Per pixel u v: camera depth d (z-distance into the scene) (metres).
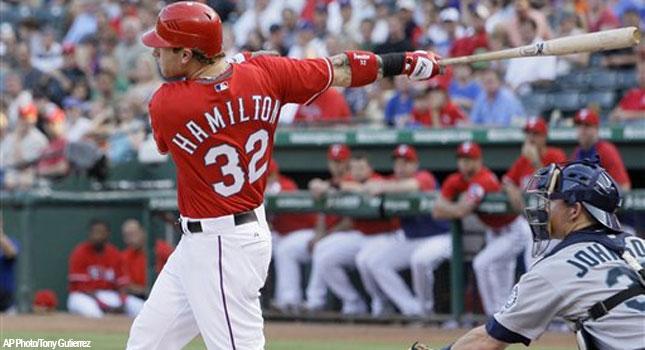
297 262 47.31
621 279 18.94
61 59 71.75
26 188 53.88
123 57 65.56
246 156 21.62
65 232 52.31
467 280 44.12
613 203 19.70
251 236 21.80
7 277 51.56
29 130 57.81
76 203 52.38
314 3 64.62
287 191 47.19
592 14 56.47
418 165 49.31
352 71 22.48
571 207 19.66
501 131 47.84
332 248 46.03
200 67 21.53
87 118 63.38
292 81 21.92
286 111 53.91
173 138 21.47
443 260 44.50
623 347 18.84
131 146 56.16
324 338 40.31
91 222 50.25
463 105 53.22
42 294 50.28
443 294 44.69
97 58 68.69
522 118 49.34
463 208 42.75
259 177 21.92
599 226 19.70
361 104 55.38
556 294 19.19
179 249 22.39
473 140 48.25
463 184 43.03
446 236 44.59
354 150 50.25
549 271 19.30
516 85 54.44
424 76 23.12
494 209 42.50
